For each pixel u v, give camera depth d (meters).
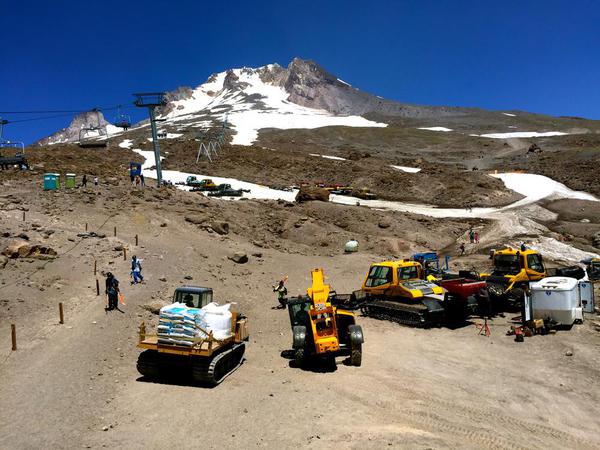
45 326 14.93
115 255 24.16
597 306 20.20
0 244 21.48
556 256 37.91
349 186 82.56
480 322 19.17
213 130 164.75
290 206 55.81
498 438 9.41
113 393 10.96
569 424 10.39
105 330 15.09
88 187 39.34
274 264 31.11
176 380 12.00
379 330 18.08
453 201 71.69
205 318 12.05
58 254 22.58
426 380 12.64
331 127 179.50
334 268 32.22
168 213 36.72
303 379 12.27
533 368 13.65
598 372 13.05
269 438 8.79
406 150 137.12
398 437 8.82
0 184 37.66
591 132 171.38
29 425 9.23
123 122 58.62
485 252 40.56
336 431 9.06
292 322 14.18
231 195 68.12
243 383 11.85
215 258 28.75
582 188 74.50
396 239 42.56
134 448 8.45
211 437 8.84
